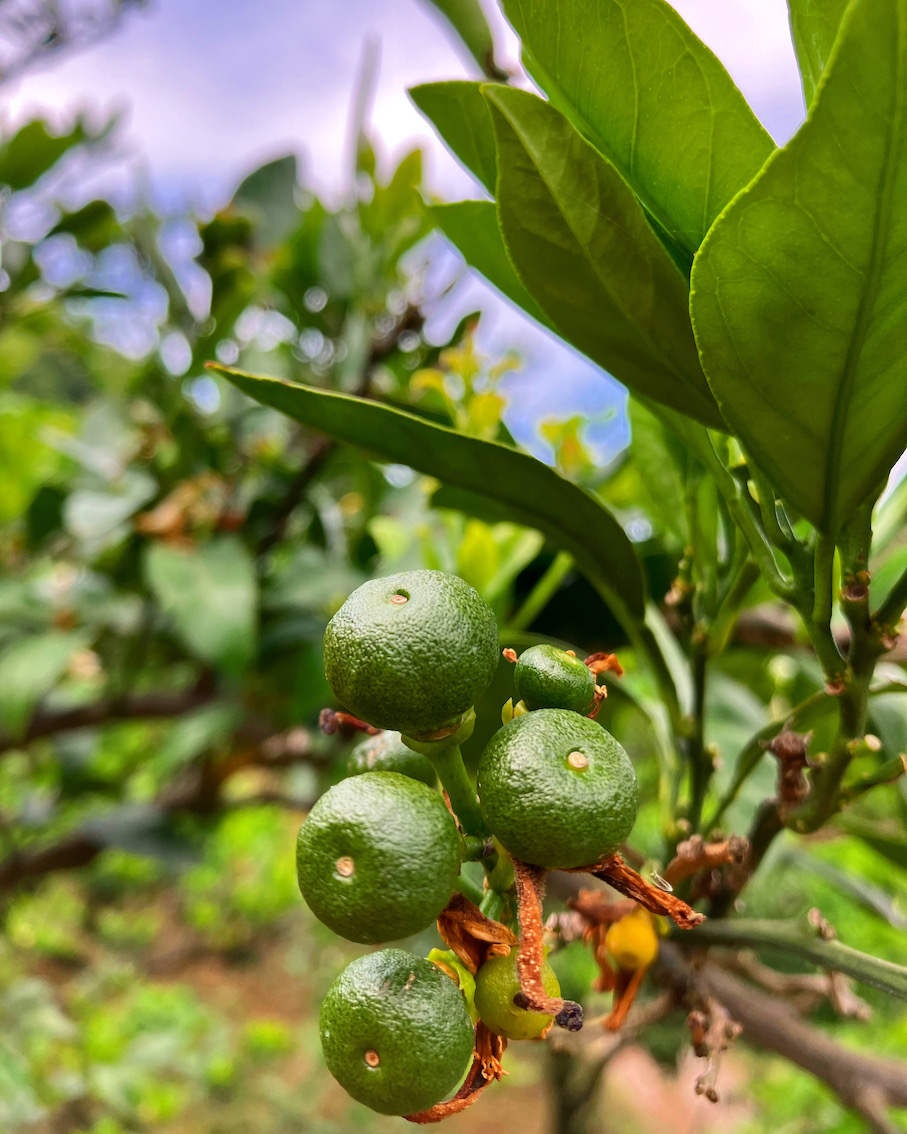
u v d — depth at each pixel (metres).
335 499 0.51
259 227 0.48
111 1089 0.64
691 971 0.20
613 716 0.28
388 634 0.12
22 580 0.48
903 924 0.32
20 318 0.51
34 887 0.83
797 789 0.18
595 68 0.15
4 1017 0.55
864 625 0.16
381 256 0.44
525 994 0.12
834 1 0.15
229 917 1.42
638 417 0.23
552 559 0.35
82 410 0.65
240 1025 1.29
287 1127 1.06
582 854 0.12
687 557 0.21
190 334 0.45
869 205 0.12
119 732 0.69
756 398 0.14
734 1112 0.93
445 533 0.33
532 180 0.15
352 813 0.12
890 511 0.24
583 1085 0.56
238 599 0.36
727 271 0.13
